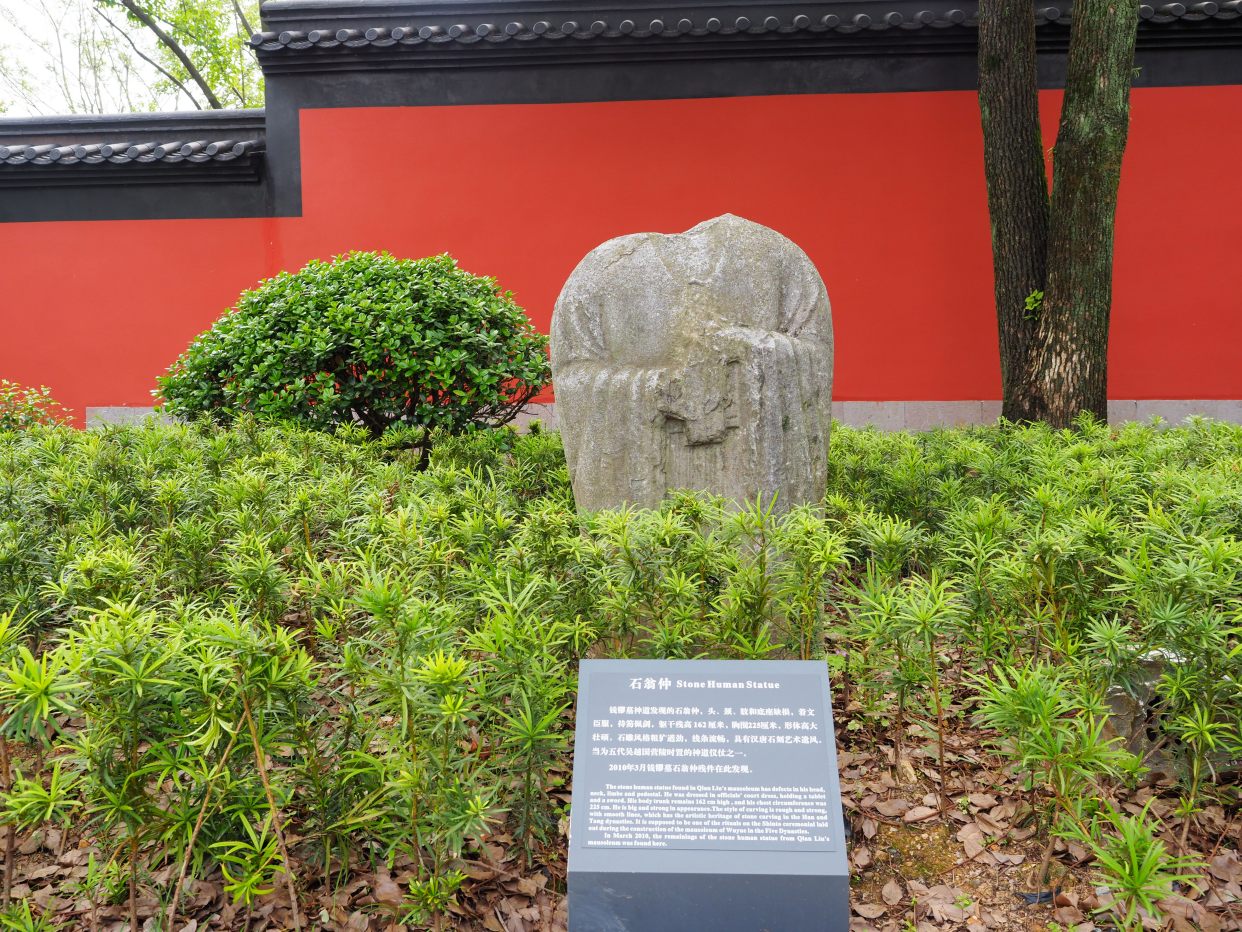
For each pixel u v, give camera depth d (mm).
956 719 3578
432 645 2430
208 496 4277
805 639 3047
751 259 3727
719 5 9672
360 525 3629
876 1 9641
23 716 2102
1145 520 3492
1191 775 2895
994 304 9977
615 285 3750
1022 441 5977
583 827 2252
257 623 2857
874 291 10000
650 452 3645
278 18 10000
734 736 2375
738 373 3561
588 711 2426
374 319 6371
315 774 2533
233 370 6520
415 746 2375
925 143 9906
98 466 4652
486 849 2803
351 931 2566
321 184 10227
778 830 2238
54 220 10477
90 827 2834
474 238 10172
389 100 10141
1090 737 2320
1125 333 9875
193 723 2332
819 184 9953
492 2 9820
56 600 3279
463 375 6480
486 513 3781
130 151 10062
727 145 9977
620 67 9992
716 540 3203
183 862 2320
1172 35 9523
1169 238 9805
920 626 2760
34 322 10516
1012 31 7895
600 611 3141
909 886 2826
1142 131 9781
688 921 2195
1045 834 2926
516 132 10109
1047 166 9820
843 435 6680
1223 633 2572
